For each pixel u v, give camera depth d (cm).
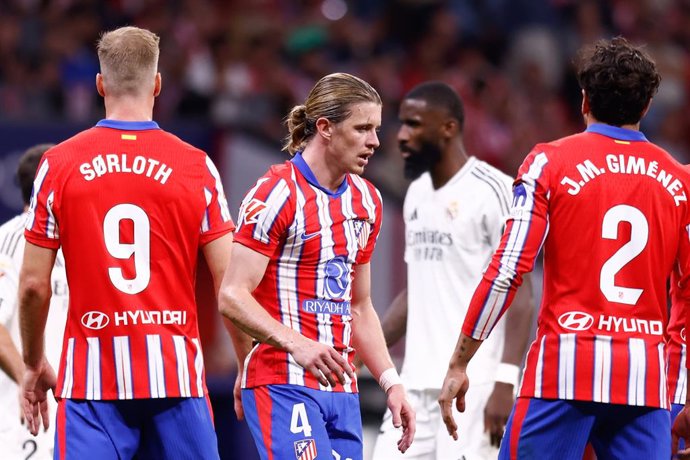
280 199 1549
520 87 4816
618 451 1549
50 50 4269
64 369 1564
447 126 2002
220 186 1606
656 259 1537
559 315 1530
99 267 1543
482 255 1988
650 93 1561
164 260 1561
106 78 1585
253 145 3084
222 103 4169
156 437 1580
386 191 3155
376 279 3116
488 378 1950
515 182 1558
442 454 1953
